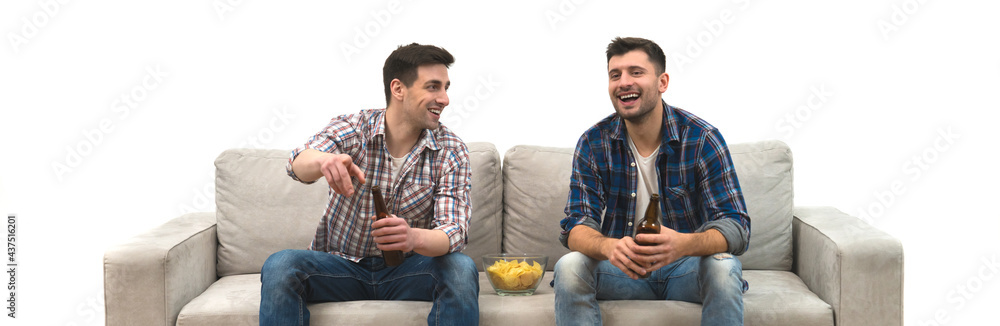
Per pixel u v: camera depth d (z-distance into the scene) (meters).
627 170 2.30
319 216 2.62
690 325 2.10
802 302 2.16
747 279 2.43
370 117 2.27
